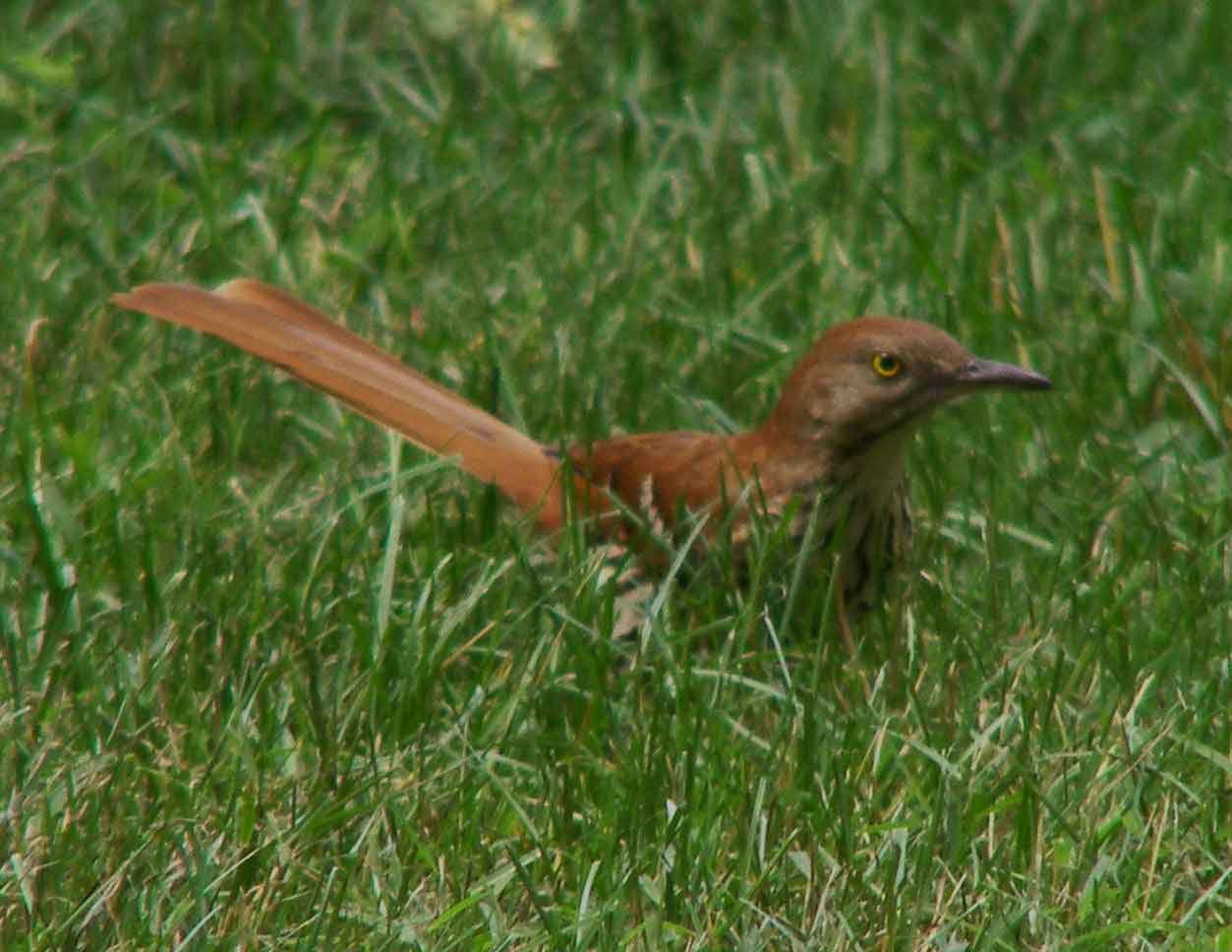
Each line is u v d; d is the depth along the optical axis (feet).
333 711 29.25
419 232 43.65
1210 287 40.78
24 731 29.40
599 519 33.32
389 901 26.13
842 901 25.79
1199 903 25.76
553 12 50.24
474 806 27.71
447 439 34.47
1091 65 48.67
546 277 41.22
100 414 36.50
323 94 48.75
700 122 46.88
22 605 32.07
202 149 44.65
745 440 32.91
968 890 26.61
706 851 26.45
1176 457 36.32
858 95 47.16
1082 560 34.04
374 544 34.73
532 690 30.01
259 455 37.47
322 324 35.78
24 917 25.86
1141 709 29.96
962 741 28.78
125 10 49.52
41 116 46.96
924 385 31.55
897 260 42.14
